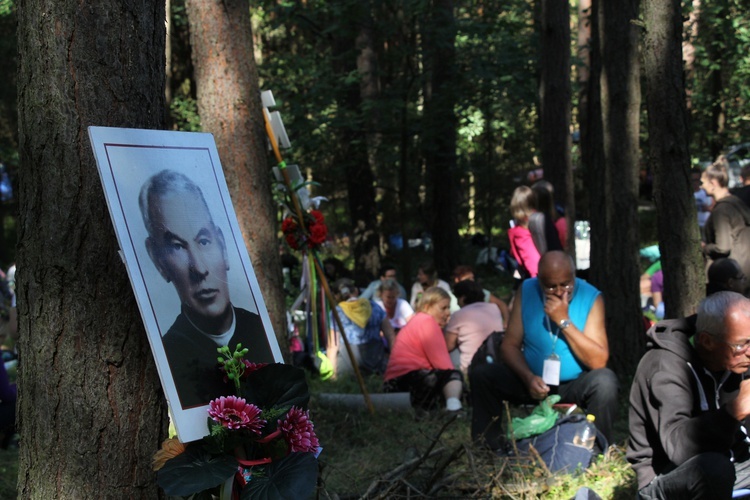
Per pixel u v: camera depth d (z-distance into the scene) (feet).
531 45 41.27
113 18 8.43
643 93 46.83
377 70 44.32
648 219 56.18
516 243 23.17
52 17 8.24
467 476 15.10
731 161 43.42
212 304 8.54
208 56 19.12
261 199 19.35
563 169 31.40
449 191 46.34
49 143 8.25
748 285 19.03
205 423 8.04
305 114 40.37
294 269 38.96
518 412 19.16
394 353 22.17
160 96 8.95
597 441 15.71
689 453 10.29
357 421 19.93
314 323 23.54
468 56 41.81
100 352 8.31
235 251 9.02
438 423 19.90
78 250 8.26
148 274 7.98
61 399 8.25
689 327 10.93
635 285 23.00
